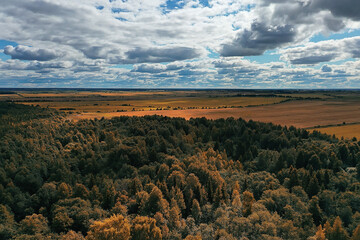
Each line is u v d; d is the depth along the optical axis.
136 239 62.44
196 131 183.62
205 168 107.31
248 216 72.56
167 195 90.88
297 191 91.75
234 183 99.38
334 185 101.25
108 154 131.75
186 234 70.62
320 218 79.62
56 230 75.00
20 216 90.69
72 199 86.50
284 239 65.25
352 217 77.19
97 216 78.12
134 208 85.31
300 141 159.50
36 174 108.94
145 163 127.12
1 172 102.50
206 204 88.56
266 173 112.94
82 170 121.44
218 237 67.06
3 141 127.56
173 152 137.38
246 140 158.12
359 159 125.50
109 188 92.75
